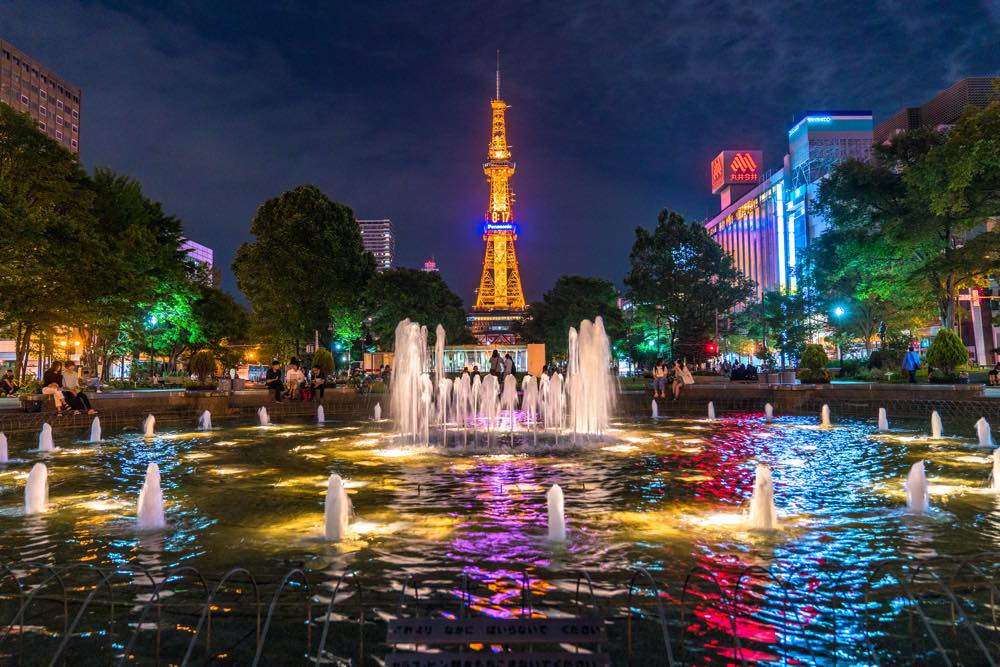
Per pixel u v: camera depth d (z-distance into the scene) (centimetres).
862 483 1096
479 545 740
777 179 12862
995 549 709
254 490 1080
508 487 1099
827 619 529
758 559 680
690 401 2945
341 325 5416
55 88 11600
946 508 904
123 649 484
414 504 965
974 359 6669
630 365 7738
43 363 4500
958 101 8794
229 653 475
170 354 5647
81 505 970
